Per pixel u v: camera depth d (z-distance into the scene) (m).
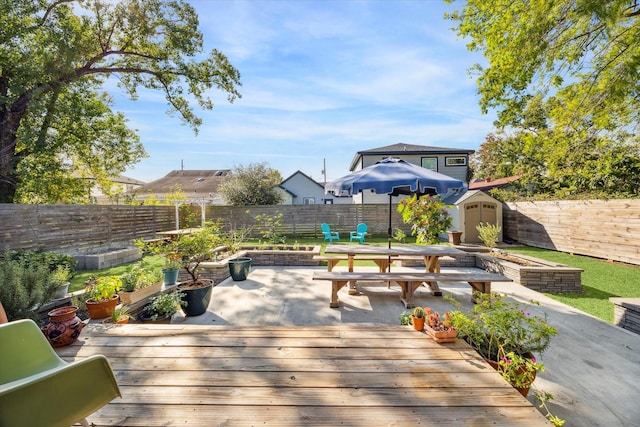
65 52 8.19
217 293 4.99
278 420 1.56
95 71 10.10
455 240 9.59
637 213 6.73
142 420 1.56
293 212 13.84
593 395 2.21
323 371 2.04
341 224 13.88
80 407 1.26
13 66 8.01
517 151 16.83
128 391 1.81
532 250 9.17
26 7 8.08
